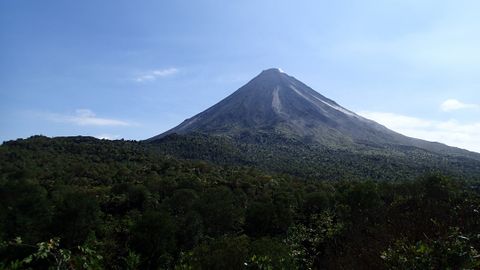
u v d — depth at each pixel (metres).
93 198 49.25
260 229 47.16
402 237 7.60
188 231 46.34
